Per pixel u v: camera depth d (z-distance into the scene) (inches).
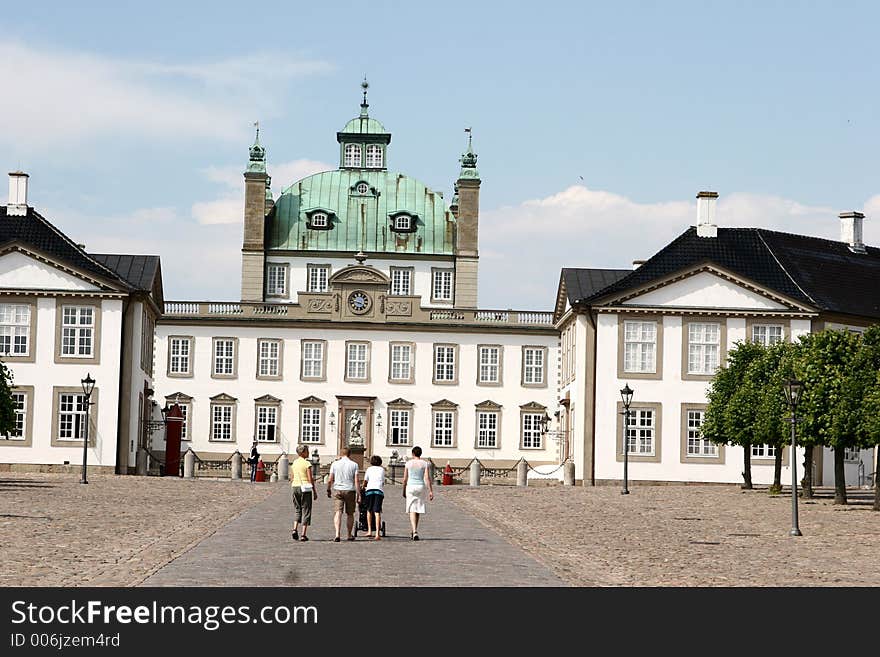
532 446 4370.1
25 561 1256.2
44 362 3459.6
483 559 1353.3
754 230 3703.3
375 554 1387.8
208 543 1482.5
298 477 1568.7
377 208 5191.9
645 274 3543.3
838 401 2417.6
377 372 4352.9
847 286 3703.3
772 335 3526.1
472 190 5113.2
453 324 4362.7
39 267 3469.5
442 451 4352.9
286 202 5167.3
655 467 3499.0
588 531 1777.8
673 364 3513.8
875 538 1737.2
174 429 4074.8
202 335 4298.7
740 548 1560.0
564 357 4097.0
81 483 2837.1
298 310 4345.5
